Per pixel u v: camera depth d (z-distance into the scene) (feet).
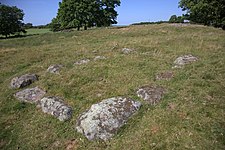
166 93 32.68
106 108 28.73
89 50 65.67
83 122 28.04
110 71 43.39
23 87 42.83
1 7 212.02
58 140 27.45
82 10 173.06
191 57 46.80
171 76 38.52
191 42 64.39
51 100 34.30
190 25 110.83
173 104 29.71
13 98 38.99
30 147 27.12
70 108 32.35
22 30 225.15
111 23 194.90
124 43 70.54
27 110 35.01
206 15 135.74
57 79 42.45
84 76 42.01
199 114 26.76
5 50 83.66
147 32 101.04
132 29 113.09
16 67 57.77
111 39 91.86
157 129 25.44
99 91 36.14
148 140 24.21
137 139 24.75
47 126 30.12
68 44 87.97
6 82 47.03
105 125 26.78
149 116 28.17
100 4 187.32
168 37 76.13
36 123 31.17
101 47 68.23
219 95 30.45
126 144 24.48
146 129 25.82
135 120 27.91
